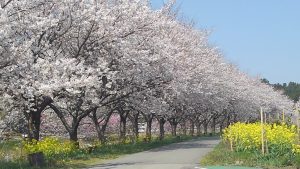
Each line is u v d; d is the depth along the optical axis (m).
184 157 19.88
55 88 15.09
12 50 14.41
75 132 23.50
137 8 20.66
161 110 27.56
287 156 15.17
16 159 17.64
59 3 17.48
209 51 39.16
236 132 20.58
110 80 21.42
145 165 16.38
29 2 15.27
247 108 60.69
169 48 24.77
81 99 20.08
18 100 15.94
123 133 32.25
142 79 22.95
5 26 13.99
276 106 76.06
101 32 19.22
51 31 17.77
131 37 21.09
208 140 37.62
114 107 28.06
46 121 33.78
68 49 20.23
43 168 16.03
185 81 27.69
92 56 20.23
